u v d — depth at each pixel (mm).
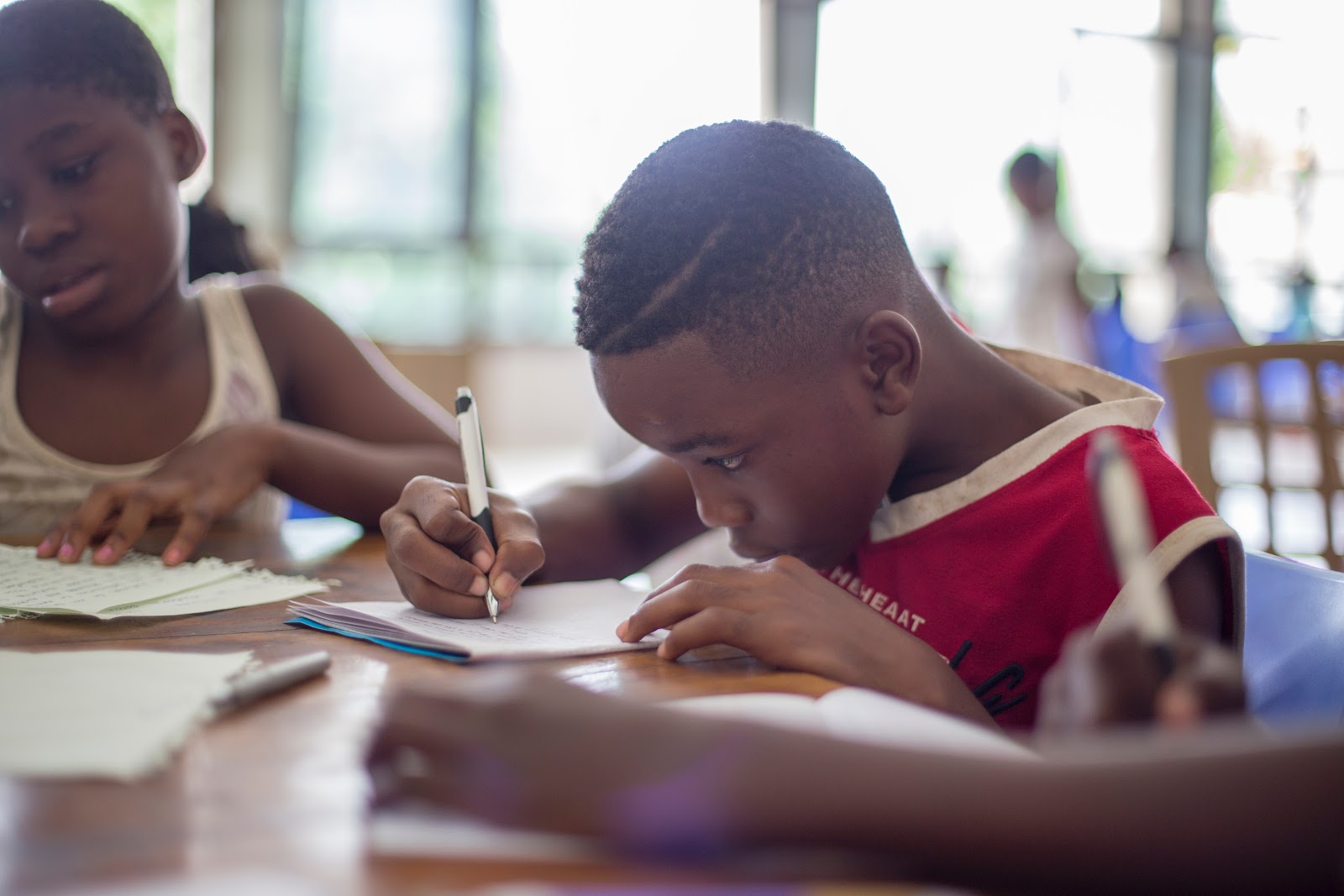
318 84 5918
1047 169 4957
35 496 1187
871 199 825
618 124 6488
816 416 784
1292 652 719
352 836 375
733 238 742
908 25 6547
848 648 633
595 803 365
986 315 6699
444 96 6125
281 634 699
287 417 1390
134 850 362
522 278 6523
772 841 357
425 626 700
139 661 594
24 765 431
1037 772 362
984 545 843
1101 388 932
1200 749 361
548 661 640
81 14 1021
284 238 5957
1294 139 7258
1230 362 1197
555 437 6691
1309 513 3320
